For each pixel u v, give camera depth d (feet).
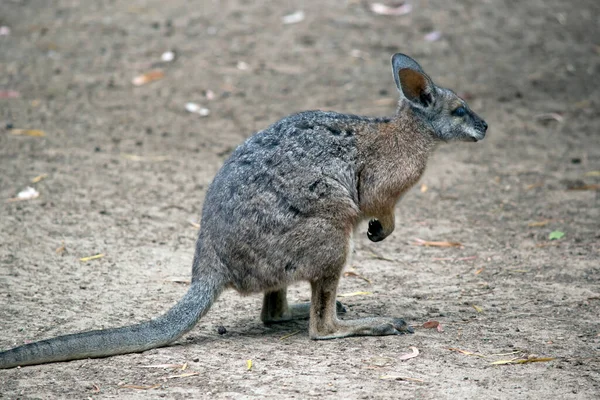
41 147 42.39
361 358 23.06
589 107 50.93
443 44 57.67
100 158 41.70
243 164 24.49
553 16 62.69
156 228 34.47
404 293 28.91
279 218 23.88
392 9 62.08
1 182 37.96
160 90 50.85
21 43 55.77
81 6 61.87
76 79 51.57
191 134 45.62
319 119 25.48
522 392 20.83
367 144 25.82
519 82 53.57
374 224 27.14
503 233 35.09
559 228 35.42
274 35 58.03
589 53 57.93
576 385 21.29
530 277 30.25
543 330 25.27
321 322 24.72
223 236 24.00
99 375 21.76
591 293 28.50
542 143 46.26
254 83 52.06
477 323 25.96
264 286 24.31
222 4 62.34
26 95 49.01
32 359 22.02
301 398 20.35
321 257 24.17
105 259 31.12
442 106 27.20
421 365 22.53
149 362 22.63
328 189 24.25
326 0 63.21
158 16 60.29
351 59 55.31
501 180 41.50
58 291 28.07
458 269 31.27
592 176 41.65
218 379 21.52
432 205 38.50
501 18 61.77
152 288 28.71
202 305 23.88
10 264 30.17
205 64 54.03
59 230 33.50
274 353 23.50
